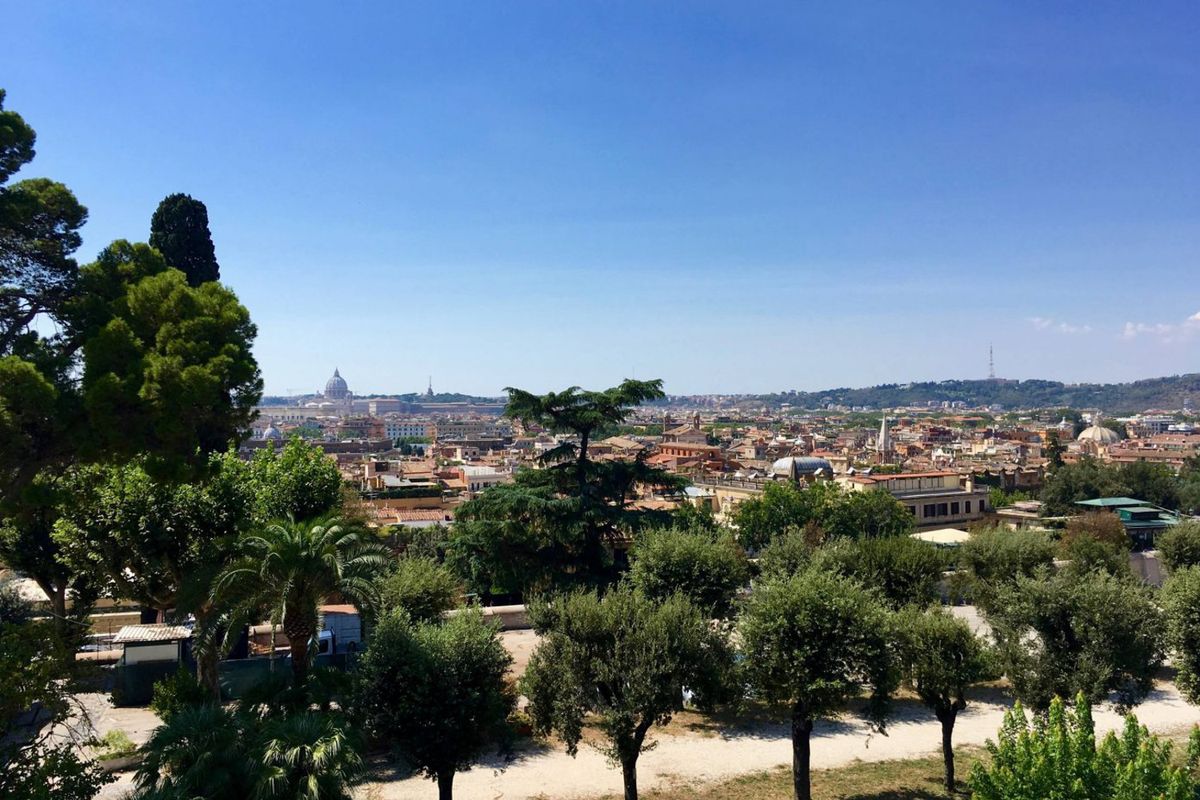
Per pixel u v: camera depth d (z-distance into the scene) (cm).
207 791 1712
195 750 1778
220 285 2655
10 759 1747
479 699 2159
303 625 2478
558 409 4284
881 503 7506
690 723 3127
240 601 2469
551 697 2302
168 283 2447
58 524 3209
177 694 2606
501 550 4103
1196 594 2928
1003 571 4134
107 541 3203
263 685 2273
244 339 2673
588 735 2972
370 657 2153
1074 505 9625
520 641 3919
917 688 2650
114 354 2225
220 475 3338
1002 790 1662
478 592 4344
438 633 2225
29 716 2914
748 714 3222
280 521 2650
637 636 2253
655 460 15912
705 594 3281
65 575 3922
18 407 2006
